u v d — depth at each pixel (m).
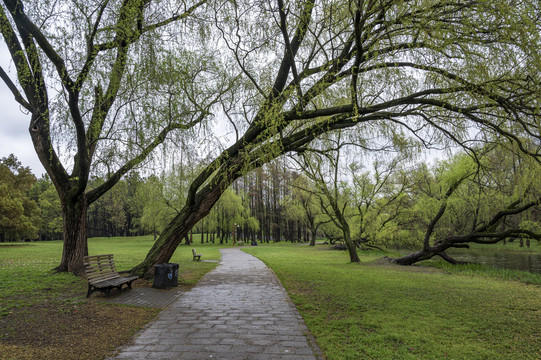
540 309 7.35
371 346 4.78
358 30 5.82
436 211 21.88
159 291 8.79
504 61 6.11
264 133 7.78
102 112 8.15
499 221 16.09
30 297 7.45
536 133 6.57
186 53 9.32
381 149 10.62
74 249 11.09
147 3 7.91
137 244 46.16
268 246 42.72
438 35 5.95
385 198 25.91
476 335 5.41
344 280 11.24
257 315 6.54
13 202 34.06
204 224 46.28
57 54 7.29
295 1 6.79
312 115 7.23
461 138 8.20
